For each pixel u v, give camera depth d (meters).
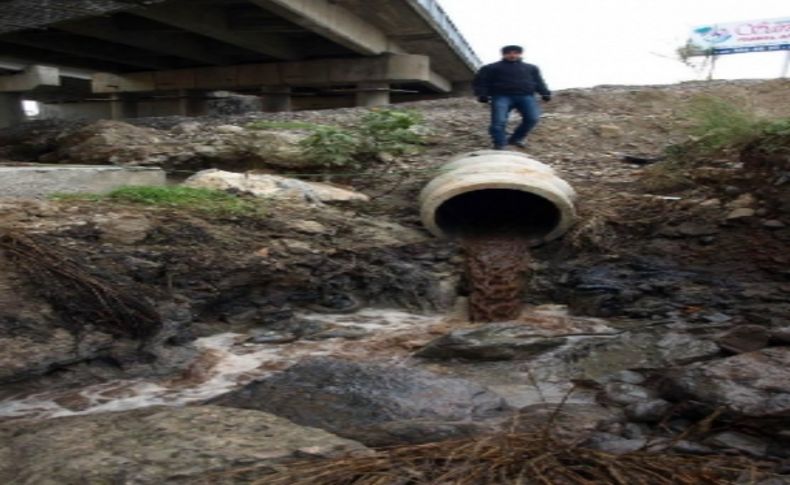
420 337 6.44
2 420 4.85
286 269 7.38
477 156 8.59
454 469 3.52
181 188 8.80
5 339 5.41
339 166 10.66
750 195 8.10
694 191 8.60
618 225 8.15
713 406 4.22
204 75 27.66
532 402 4.96
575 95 13.91
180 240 7.36
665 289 6.85
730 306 6.38
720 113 9.55
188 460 3.67
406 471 3.52
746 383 4.34
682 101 12.81
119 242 7.03
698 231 7.81
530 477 3.45
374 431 4.23
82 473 3.54
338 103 36.22
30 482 3.49
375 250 8.03
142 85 29.59
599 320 6.67
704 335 5.77
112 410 5.04
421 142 11.51
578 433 4.16
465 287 7.52
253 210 8.44
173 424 4.17
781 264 6.93
